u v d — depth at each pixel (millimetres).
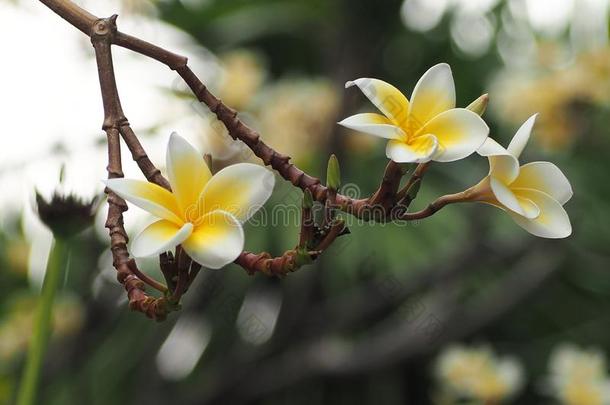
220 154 1125
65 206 1037
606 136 2160
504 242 2072
